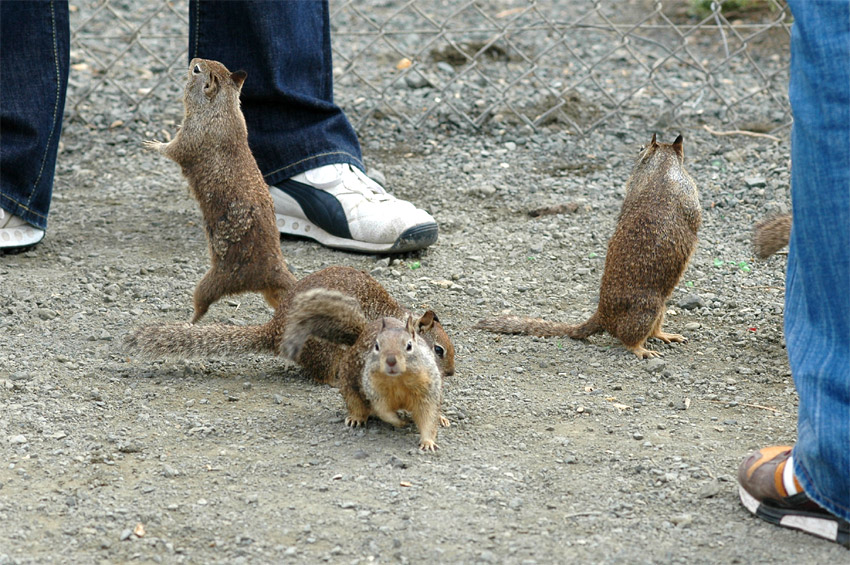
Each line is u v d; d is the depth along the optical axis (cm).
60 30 912
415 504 514
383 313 702
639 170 764
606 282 734
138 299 824
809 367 461
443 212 1049
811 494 467
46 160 913
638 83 1429
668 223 723
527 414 634
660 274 720
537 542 478
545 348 747
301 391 672
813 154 451
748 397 661
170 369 696
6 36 887
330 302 613
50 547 472
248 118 970
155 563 462
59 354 707
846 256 448
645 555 467
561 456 573
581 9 1789
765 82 1294
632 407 645
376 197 951
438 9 1819
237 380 688
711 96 1377
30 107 895
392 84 1317
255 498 518
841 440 444
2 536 479
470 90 1396
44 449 570
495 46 1570
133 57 1538
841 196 446
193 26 949
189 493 525
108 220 1020
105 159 1207
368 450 580
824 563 460
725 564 460
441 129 1285
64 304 800
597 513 507
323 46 1018
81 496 518
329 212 947
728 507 513
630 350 737
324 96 1030
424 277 886
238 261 763
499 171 1158
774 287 863
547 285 876
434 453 576
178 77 1452
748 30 1605
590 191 1100
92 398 643
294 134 964
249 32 944
